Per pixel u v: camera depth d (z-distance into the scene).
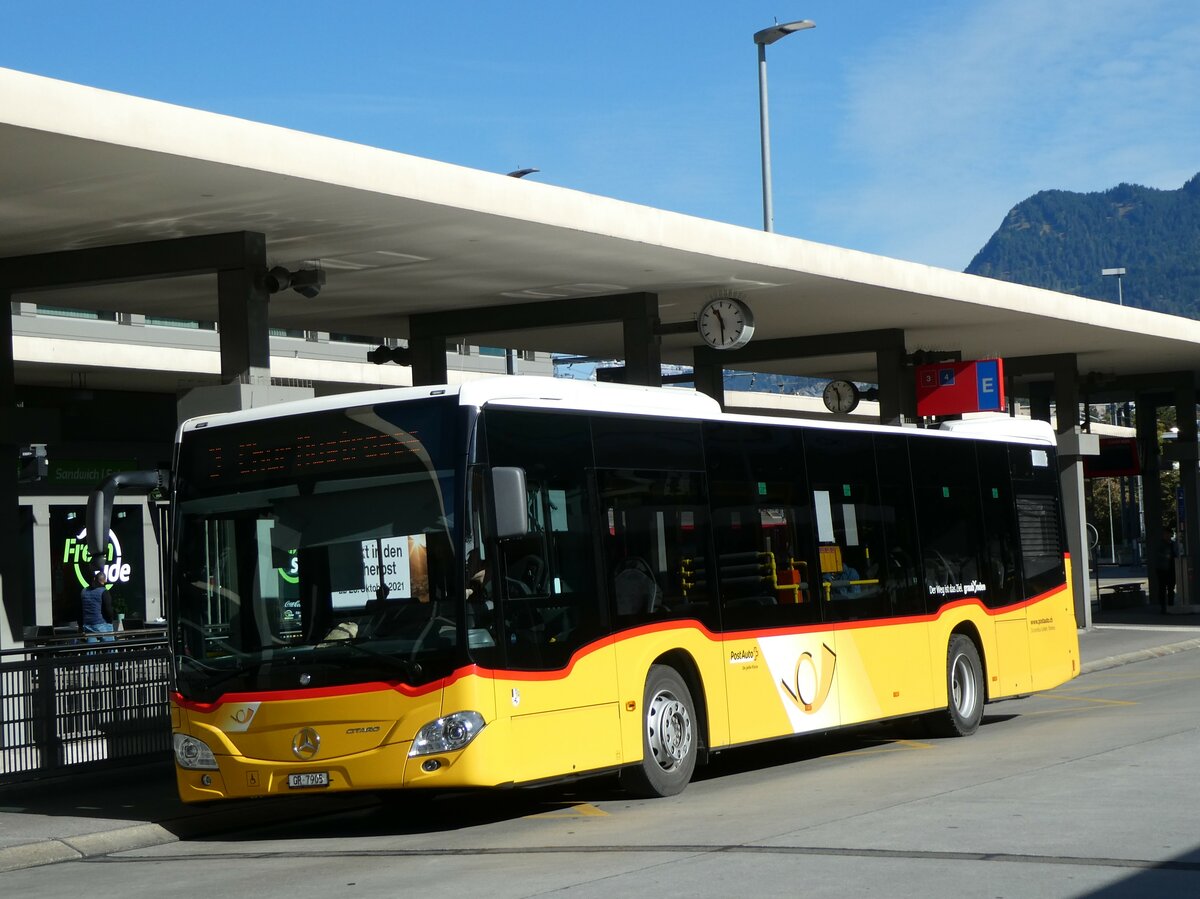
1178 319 30.83
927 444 16.83
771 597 13.96
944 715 16.56
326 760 10.85
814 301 24.19
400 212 16.14
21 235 16.48
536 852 9.88
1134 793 10.88
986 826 9.67
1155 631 32.22
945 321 27.23
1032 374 34.22
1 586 17.53
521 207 16.72
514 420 11.43
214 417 11.84
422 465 11.04
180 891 9.28
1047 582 18.81
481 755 10.64
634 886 8.25
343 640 10.95
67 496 31.17
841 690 14.74
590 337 28.58
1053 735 15.84
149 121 13.12
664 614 12.61
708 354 29.70
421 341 23.91
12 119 12.20
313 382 31.88
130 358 27.77
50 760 13.95
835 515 15.10
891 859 8.66
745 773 14.41
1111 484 83.25
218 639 11.40
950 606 16.72
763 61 30.91
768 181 30.77
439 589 10.80
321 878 9.41
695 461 13.35
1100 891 7.61
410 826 11.99
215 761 11.23
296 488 11.40
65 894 9.50
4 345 17.77
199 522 11.66
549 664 11.31
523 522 10.78
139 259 17.05
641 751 12.16
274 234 17.02
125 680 14.71
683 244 19.02
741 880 8.27
